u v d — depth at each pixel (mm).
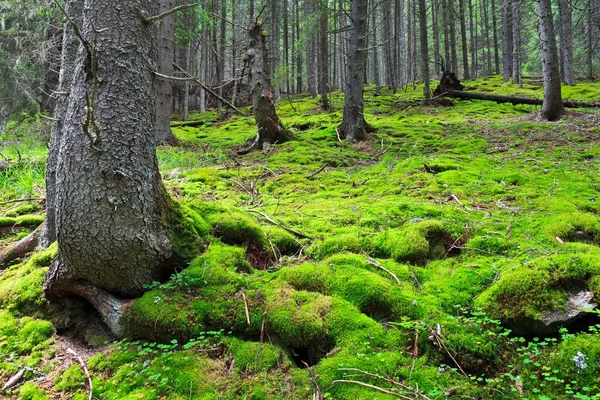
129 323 2543
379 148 8109
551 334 2398
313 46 20375
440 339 2305
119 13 2551
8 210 4734
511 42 24406
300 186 5590
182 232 3027
